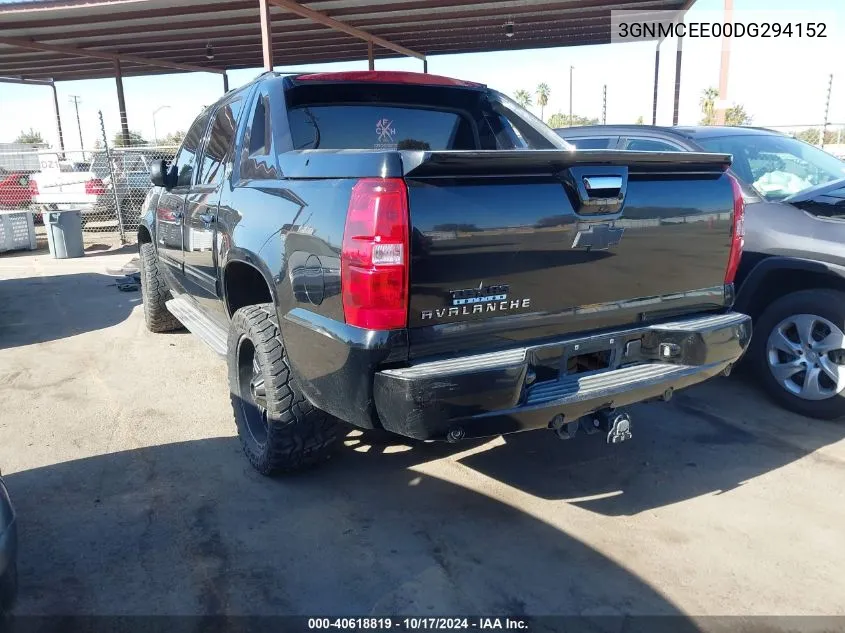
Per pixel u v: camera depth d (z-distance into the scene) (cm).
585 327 296
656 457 385
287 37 1548
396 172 242
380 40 1537
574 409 277
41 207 1689
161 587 268
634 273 303
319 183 276
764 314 447
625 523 317
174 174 483
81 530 308
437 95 425
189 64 1981
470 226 253
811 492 345
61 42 1552
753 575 278
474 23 1399
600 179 279
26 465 373
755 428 423
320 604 259
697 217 319
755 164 494
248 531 308
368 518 320
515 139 446
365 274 243
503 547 297
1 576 208
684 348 312
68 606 257
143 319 711
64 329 671
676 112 1400
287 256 288
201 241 416
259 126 368
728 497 341
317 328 270
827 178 506
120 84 1778
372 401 256
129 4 1125
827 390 422
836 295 411
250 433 368
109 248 1318
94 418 441
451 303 255
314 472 366
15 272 1029
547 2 1236
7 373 534
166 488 347
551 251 274
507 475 364
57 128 2339
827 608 258
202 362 560
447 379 245
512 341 276
